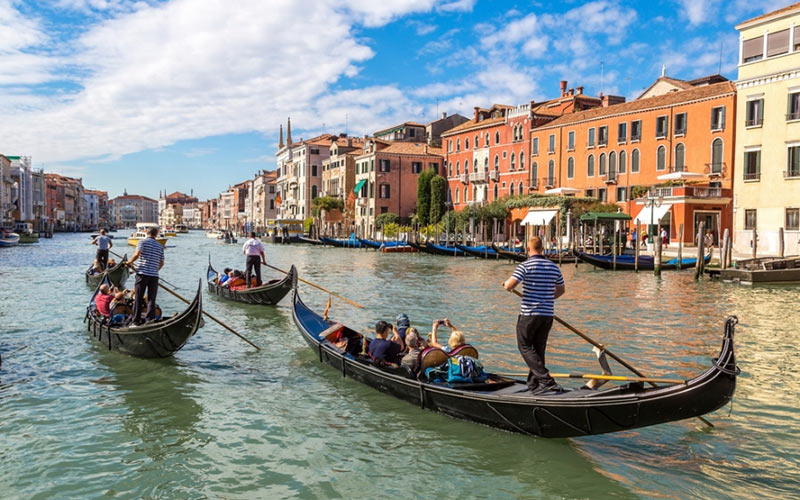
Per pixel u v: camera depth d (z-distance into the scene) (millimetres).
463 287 21250
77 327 12875
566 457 6199
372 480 5789
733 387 5516
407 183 65500
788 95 30625
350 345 9453
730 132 34344
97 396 8195
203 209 195375
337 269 29984
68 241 69000
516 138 51062
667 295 19016
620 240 34250
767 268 22609
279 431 6953
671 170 37719
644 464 6035
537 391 6344
